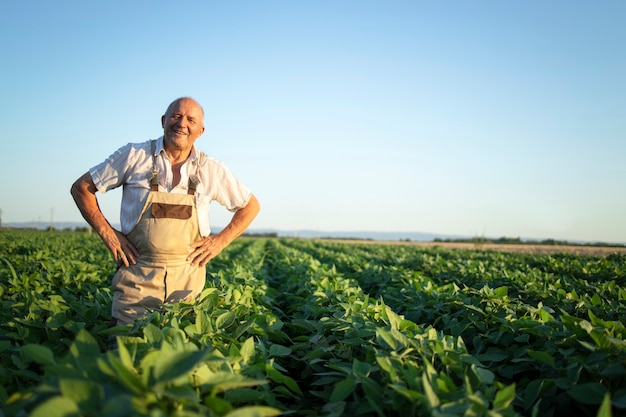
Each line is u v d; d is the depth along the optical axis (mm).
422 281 8070
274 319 4883
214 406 2373
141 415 1996
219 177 4840
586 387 3070
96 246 21422
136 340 3072
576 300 6105
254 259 15648
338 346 4312
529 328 4387
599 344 3488
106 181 4504
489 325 5074
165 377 2221
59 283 6934
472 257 19250
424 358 3068
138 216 4516
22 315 4711
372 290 9539
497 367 4043
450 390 2920
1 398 2795
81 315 4770
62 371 2365
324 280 7430
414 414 2723
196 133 4582
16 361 3326
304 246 34312
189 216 4590
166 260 4582
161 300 4621
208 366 2979
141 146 4566
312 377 4137
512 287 8102
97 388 2088
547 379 3354
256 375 3246
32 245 18922
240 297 5391
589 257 20156
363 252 23078
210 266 11156
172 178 4609
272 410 2285
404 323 4227
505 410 2652
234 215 5062
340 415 2965
